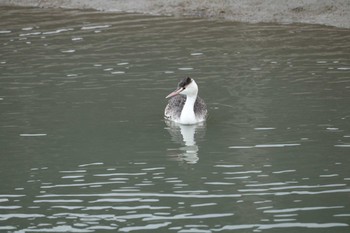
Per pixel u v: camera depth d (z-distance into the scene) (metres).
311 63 21.06
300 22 26.16
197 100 17.86
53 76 20.09
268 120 16.95
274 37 24.11
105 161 14.72
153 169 14.31
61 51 22.50
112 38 24.08
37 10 28.62
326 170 14.06
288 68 20.62
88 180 13.82
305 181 13.59
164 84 19.41
